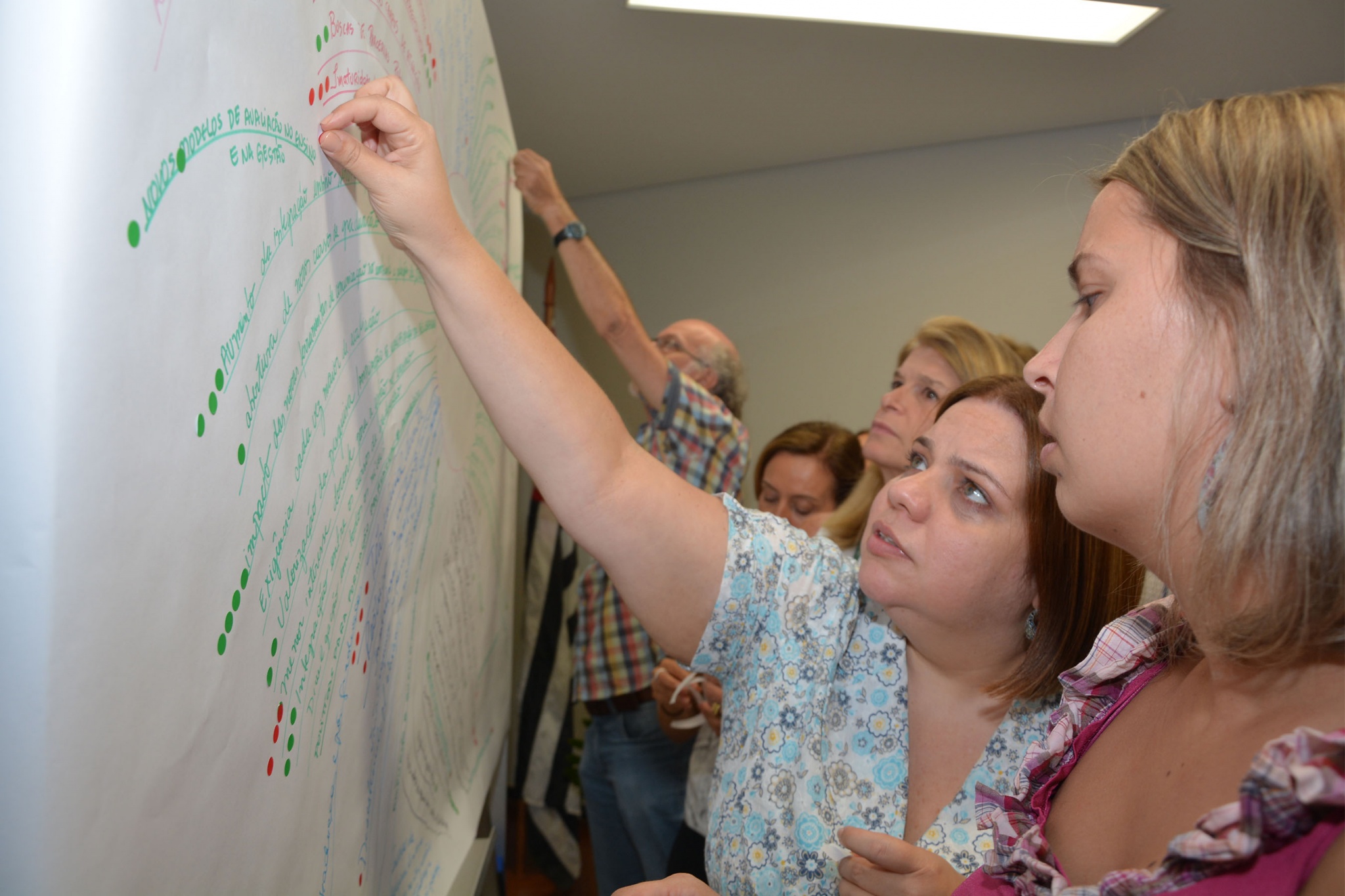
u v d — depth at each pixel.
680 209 3.74
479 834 1.55
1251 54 2.37
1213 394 0.47
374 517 0.72
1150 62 2.46
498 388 0.73
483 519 1.36
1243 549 0.42
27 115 0.29
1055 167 3.02
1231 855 0.39
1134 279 0.50
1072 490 0.54
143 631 0.36
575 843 2.79
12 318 0.29
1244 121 0.47
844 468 1.96
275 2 0.46
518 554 3.49
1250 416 0.42
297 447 0.52
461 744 1.29
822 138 3.20
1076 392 0.52
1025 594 0.82
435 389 0.93
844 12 2.21
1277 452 0.41
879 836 0.66
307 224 0.52
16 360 0.29
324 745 0.62
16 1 0.29
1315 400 0.40
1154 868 0.45
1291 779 0.37
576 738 3.22
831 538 1.62
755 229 3.59
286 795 0.54
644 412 3.78
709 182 3.69
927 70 2.58
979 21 2.23
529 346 0.72
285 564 0.51
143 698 0.36
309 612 0.56
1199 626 0.49
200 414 0.39
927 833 0.83
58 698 0.30
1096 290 0.54
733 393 2.48
